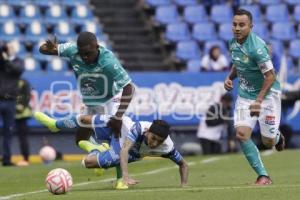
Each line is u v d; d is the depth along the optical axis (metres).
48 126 35.66
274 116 33.72
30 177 41.84
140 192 30.05
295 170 43.16
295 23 78.00
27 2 73.62
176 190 30.73
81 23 73.81
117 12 78.00
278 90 33.66
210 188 31.48
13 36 70.69
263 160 50.75
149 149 31.69
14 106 52.69
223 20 77.19
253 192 29.36
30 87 55.06
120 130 32.06
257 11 78.56
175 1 78.88
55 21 73.06
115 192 30.34
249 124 33.28
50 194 30.42
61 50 32.94
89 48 31.69
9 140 53.00
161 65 72.94
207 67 62.69
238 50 32.72
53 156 53.97
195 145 59.69
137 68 72.25
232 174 41.25
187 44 73.88
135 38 75.44
